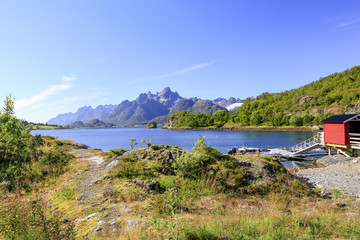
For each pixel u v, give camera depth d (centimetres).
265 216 779
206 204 981
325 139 3341
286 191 1236
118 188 1108
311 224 716
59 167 1531
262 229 635
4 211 691
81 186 1168
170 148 1667
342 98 16962
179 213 842
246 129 15662
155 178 1267
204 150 1541
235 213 845
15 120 1744
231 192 1184
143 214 796
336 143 3092
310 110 17800
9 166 1350
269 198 1153
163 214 812
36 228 636
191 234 592
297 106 19712
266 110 17638
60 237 625
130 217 750
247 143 6556
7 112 1720
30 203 803
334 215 862
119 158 1573
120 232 641
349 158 2623
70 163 1639
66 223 752
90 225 707
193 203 991
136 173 1309
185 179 1275
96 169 1470
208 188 1180
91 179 1267
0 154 1431
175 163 1386
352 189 1347
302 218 757
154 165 1415
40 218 685
